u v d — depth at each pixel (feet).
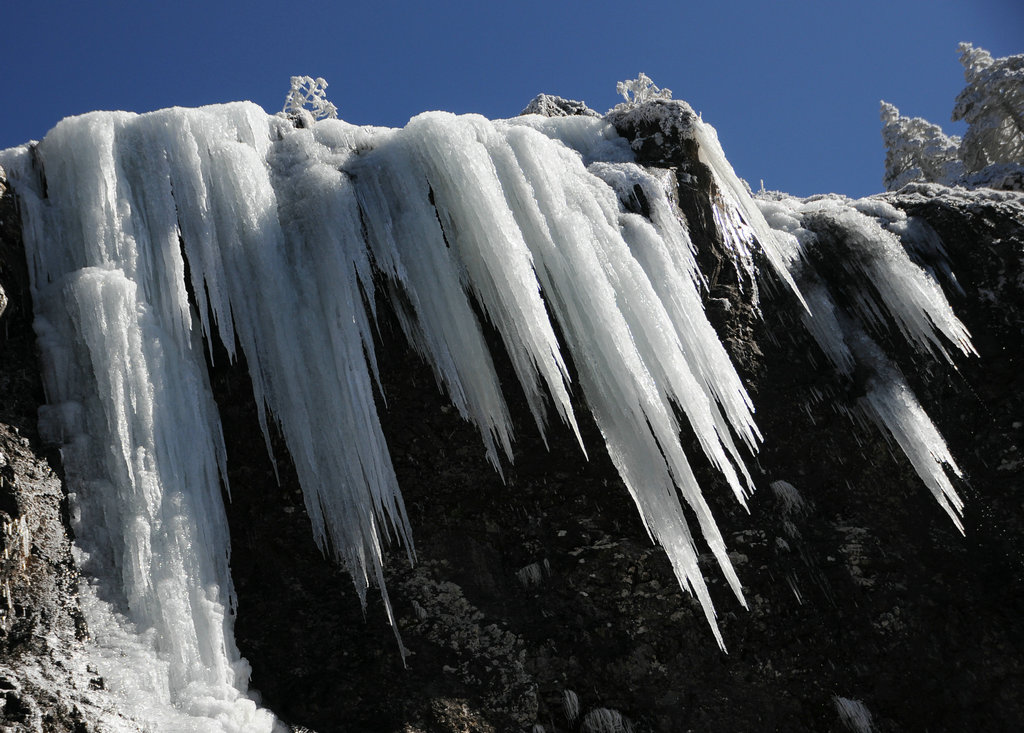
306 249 24.93
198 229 23.93
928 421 29.22
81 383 21.65
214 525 22.00
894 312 31.12
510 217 25.86
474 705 22.13
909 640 25.64
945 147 69.21
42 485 19.86
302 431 23.12
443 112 27.99
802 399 29.22
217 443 23.03
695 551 24.67
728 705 24.13
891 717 24.75
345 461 23.03
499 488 25.31
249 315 23.89
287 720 20.49
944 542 27.48
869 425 29.25
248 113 26.48
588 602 24.57
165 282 22.99
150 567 19.83
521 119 32.17
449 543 24.41
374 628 22.54
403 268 25.41
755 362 29.37
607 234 27.43
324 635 22.06
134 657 18.66
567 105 37.93
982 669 25.38
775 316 30.58
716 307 29.68
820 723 24.43
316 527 22.70
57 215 23.38
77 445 20.85
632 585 24.93
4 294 21.29
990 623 25.96
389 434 24.82
